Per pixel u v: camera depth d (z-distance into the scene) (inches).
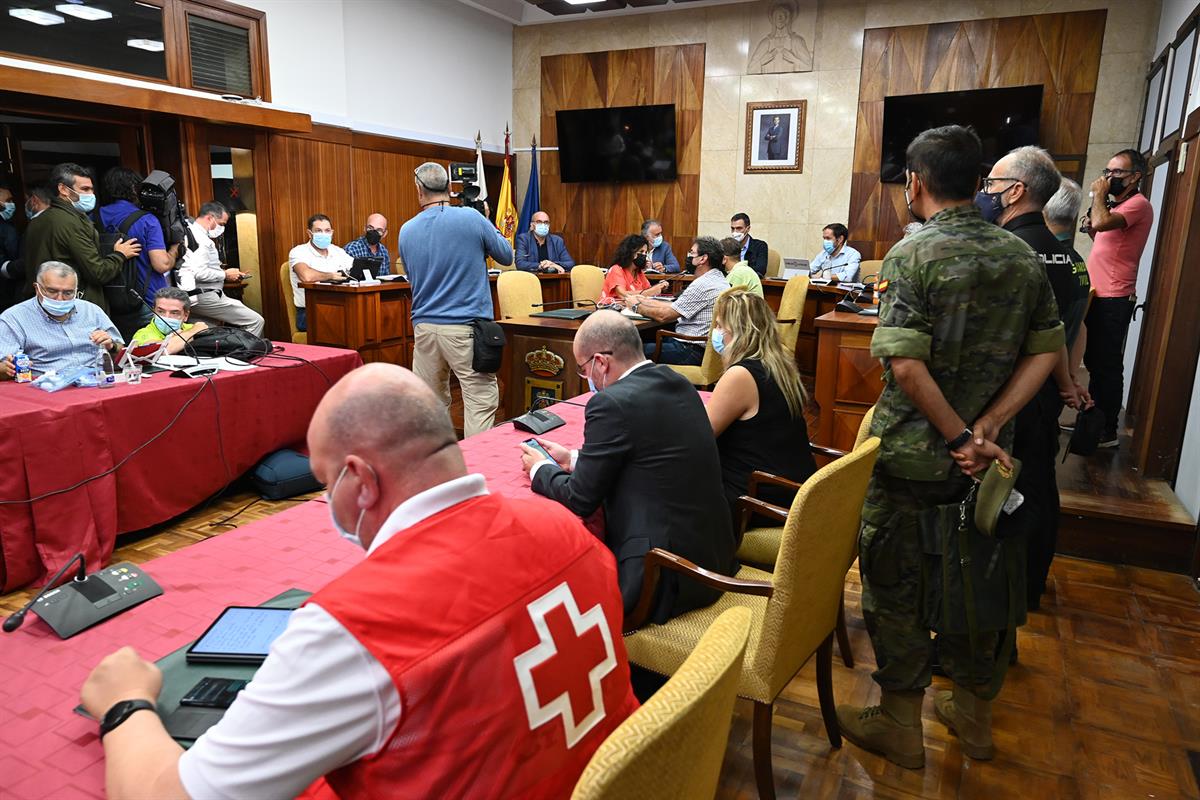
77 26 193.9
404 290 221.9
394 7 290.0
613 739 25.5
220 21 227.1
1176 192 159.0
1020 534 68.9
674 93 328.2
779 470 85.4
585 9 321.7
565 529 35.5
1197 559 111.9
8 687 40.4
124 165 212.8
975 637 67.7
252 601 50.1
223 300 195.3
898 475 68.4
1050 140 275.4
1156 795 69.7
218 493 131.3
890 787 70.0
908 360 63.5
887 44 291.0
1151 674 89.4
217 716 36.8
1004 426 68.5
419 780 27.8
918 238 65.6
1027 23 271.1
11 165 206.4
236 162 240.7
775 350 85.4
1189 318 126.9
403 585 28.9
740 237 287.3
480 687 28.6
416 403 32.5
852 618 101.1
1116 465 140.6
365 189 286.5
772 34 307.1
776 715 80.2
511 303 191.6
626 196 345.4
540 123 356.8
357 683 26.9
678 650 61.7
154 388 113.4
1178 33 193.2
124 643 44.8
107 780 30.4
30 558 99.7
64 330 120.3
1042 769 73.0
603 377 70.9
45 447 98.6
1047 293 65.2
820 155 307.6
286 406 137.7
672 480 63.8
